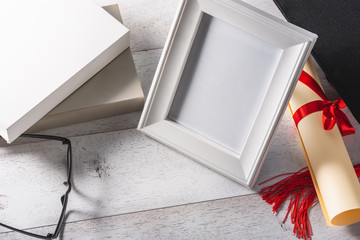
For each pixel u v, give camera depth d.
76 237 0.77
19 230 0.74
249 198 0.80
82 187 0.80
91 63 0.77
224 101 0.76
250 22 0.70
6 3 0.79
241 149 0.76
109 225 0.77
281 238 0.78
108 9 0.86
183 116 0.79
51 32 0.78
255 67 0.73
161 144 0.83
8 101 0.72
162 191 0.80
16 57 0.75
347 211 0.75
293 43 0.69
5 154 0.81
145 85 0.88
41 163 0.81
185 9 0.73
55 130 0.83
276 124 0.72
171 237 0.77
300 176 0.81
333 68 0.84
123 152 0.82
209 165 0.79
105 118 0.85
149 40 0.92
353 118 0.88
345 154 0.77
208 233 0.78
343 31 0.79
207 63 0.75
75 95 0.79
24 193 0.79
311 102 0.80
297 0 0.87
